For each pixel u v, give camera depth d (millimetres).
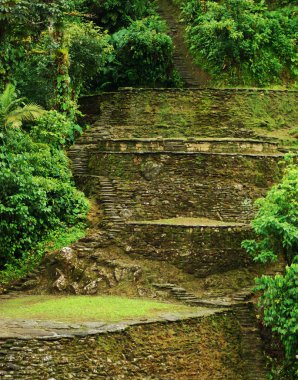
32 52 21578
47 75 22359
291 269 13781
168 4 33781
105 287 16391
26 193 17641
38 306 14297
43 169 18969
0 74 20672
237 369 14008
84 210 18984
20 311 13703
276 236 15133
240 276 16531
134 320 12961
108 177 20094
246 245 15609
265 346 14453
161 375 12648
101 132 22953
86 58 23750
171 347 13039
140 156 19828
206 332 13875
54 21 18406
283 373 13789
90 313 13445
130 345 12367
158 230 17203
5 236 17562
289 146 21922
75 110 22953
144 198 19172
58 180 19250
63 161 20062
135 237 17375
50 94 22172
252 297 15898
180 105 23781
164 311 14188
